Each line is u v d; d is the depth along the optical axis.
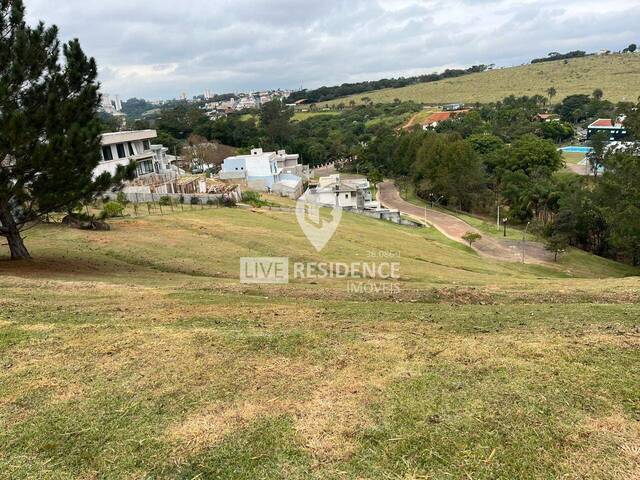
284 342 5.30
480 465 2.99
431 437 3.30
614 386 3.93
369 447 3.22
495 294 10.04
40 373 4.62
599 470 2.92
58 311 7.24
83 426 3.62
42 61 12.11
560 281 14.38
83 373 4.59
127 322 6.46
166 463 3.13
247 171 53.88
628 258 33.28
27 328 6.12
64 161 11.62
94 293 9.27
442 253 25.53
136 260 16.25
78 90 13.10
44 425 3.65
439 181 48.66
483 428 3.38
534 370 4.30
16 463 3.19
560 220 34.12
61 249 16.94
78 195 12.76
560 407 3.63
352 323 6.40
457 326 6.10
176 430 3.52
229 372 4.50
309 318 6.81
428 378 4.23
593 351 4.73
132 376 4.48
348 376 4.34
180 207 30.47
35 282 10.20
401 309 7.66
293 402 3.88
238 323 6.45
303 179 61.00
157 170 44.62
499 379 4.15
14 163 11.64
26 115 11.48
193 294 9.35
